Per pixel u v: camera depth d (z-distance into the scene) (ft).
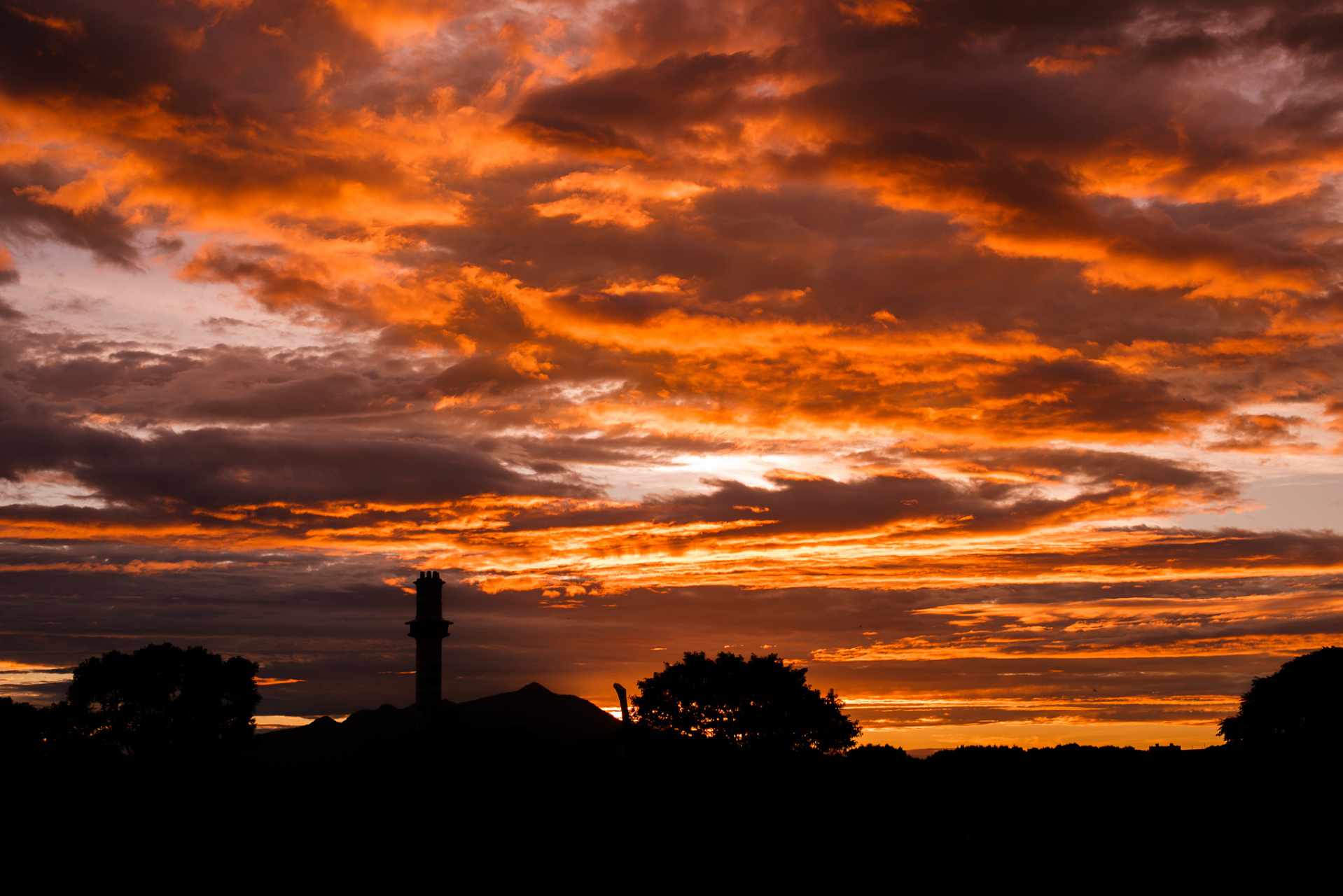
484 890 174.29
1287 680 261.24
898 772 238.68
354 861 193.67
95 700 319.68
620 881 177.68
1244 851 171.63
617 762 291.79
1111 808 197.88
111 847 203.21
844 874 175.22
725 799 234.99
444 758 313.73
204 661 336.70
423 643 465.47
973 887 163.53
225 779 290.56
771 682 284.61
